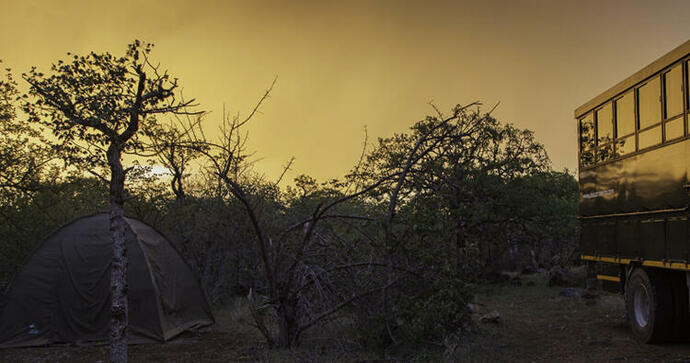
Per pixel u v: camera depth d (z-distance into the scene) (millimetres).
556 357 8078
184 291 11516
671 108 8141
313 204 11469
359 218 8820
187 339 10391
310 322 8695
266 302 9031
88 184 14281
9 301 10047
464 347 8203
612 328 10469
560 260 26000
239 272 15383
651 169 8711
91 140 6945
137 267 10391
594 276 11477
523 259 29250
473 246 9008
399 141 16547
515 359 7938
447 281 8164
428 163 9594
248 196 12414
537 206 18984
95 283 10188
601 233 10758
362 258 8875
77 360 8625
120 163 7195
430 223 8328
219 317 13039
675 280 8719
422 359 7723
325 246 9125
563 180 21672
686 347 8539
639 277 9164
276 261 8719
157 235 11617
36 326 9953
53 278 10211
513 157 18609
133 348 9539
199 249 15383
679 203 7824
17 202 14625
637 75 9164
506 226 19609
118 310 7000
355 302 8562
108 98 6762
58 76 6652
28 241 14852
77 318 10039
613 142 10195
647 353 8180
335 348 8547
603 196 10609
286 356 8133
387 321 8180
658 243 8469
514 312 12961
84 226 10797
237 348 9359
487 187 16719
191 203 15203
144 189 15172
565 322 11273
